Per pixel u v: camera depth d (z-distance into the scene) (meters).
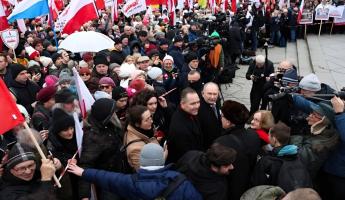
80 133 3.54
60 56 7.89
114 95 4.73
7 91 2.95
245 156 3.49
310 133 4.09
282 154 3.38
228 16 15.37
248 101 9.98
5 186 2.87
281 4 19.05
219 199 3.01
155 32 12.32
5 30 7.94
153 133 4.07
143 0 11.12
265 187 3.05
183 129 4.03
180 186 2.84
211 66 9.08
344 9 17.58
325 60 12.52
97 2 11.34
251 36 16.19
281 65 6.61
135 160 3.59
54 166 3.01
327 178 4.01
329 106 3.81
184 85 6.59
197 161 3.14
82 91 4.18
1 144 4.00
